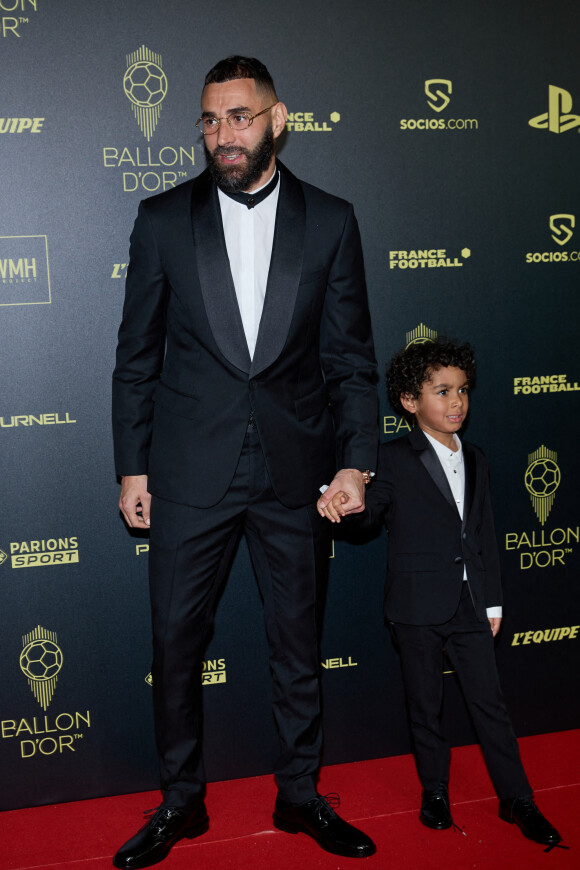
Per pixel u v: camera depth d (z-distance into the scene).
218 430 1.83
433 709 2.03
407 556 2.04
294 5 2.10
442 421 2.02
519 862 1.87
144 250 1.85
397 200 2.22
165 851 1.92
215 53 2.08
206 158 1.90
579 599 2.49
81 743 2.22
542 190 2.31
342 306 1.90
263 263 1.83
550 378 2.38
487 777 2.25
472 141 2.25
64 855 1.96
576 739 2.46
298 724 1.99
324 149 2.16
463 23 2.20
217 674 2.28
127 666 2.22
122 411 1.91
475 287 2.30
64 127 2.04
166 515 1.88
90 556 2.17
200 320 1.81
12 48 1.99
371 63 2.16
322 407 1.95
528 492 2.41
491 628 2.04
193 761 1.98
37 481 2.12
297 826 2.01
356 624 2.35
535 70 2.27
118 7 2.03
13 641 2.16
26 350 2.08
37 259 2.06
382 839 1.97
